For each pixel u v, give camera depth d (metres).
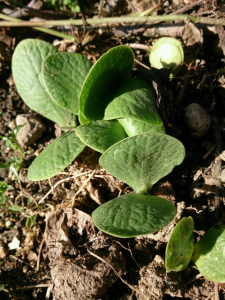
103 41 0.20
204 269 0.14
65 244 0.16
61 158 0.14
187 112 0.16
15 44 0.21
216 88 0.17
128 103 0.13
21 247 0.17
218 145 0.16
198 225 0.15
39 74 0.17
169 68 0.17
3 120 0.20
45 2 0.21
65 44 0.20
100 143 0.13
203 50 0.18
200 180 0.16
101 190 0.17
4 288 0.16
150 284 0.14
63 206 0.17
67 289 0.14
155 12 0.20
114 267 0.14
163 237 0.15
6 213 0.18
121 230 0.11
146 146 0.12
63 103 0.15
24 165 0.19
